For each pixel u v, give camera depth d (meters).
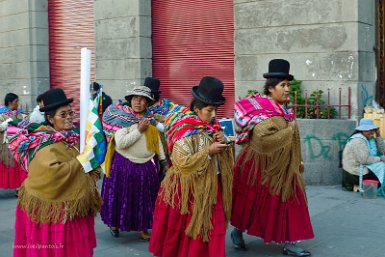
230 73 10.73
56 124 3.92
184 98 11.53
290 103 9.13
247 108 5.15
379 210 7.03
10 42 15.09
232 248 5.67
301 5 9.20
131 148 5.82
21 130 3.89
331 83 9.01
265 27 9.69
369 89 9.17
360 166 7.95
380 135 8.46
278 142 4.98
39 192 3.79
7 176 8.53
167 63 11.73
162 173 6.20
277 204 5.14
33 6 14.23
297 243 5.70
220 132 4.41
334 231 6.12
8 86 15.35
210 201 4.39
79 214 3.94
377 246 5.57
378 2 9.94
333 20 8.90
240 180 5.34
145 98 5.85
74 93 14.06
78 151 4.01
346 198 7.73
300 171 5.31
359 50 8.75
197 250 4.43
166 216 4.57
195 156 4.31
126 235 6.24
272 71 5.22
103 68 12.55
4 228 6.66
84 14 13.59
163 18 11.70
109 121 5.83
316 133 8.62
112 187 5.86
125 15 11.91
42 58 14.39
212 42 10.95
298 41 9.30
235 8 10.09
